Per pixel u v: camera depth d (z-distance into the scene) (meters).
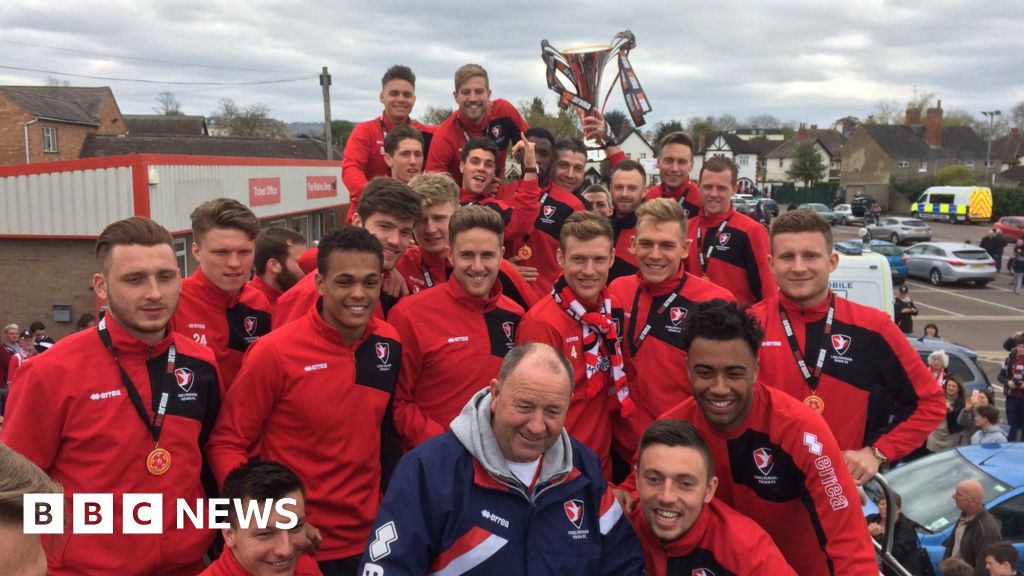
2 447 1.97
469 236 3.91
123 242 3.24
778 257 3.91
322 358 3.50
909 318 19.17
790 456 3.27
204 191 21.34
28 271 19.11
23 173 18.52
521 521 3.01
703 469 3.16
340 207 38.09
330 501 3.51
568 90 7.11
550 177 6.06
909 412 3.87
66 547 3.15
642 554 3.24
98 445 3.21
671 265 4.11
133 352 3.33
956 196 59.94
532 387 2.90
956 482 8.11
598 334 3.98
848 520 3.20
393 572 2.82
